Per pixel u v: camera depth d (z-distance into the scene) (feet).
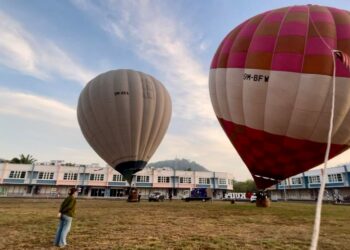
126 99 93.45
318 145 48.85
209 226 44.50
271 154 53.52
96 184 248.73
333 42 47.44
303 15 51.96
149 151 98.78
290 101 47.78
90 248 28.81
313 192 249.55
